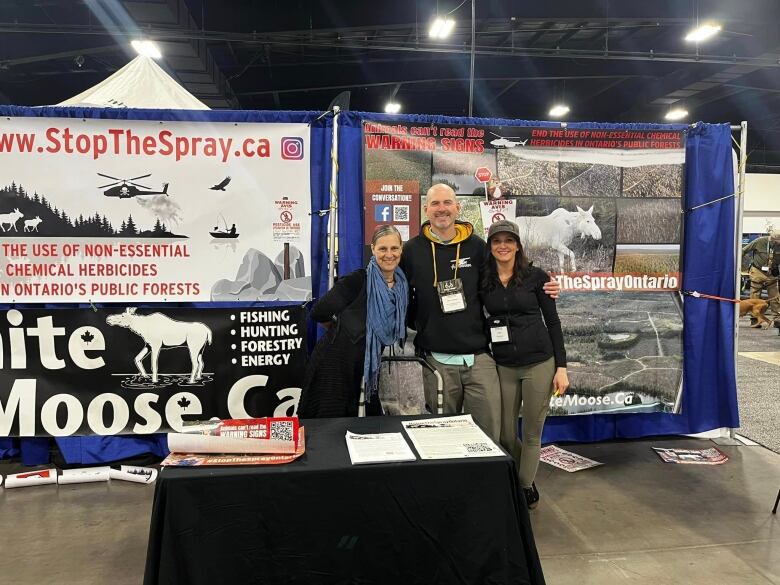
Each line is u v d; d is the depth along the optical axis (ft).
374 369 7.18
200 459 5.05
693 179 10.28
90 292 9.02
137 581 6.40
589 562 6.83
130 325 9.12
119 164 8.92
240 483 4.79
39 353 9.05
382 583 5.02
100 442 9.36
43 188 8.80
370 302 7.14
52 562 6.78
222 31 23.53
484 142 9.71
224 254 9.24
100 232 8.95
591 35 27.53
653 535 7.50
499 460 5.11
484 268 7.65
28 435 9.13
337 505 4.92
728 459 10.14
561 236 9.98
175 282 9.18
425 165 9.55
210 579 4.72
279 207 9.31
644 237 10.21
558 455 10.26
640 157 10.09
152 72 11.27
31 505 8.26
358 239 9.50
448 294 7.30
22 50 24.79
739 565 6.78
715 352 10.61
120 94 10.73
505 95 39.81
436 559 5.05
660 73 32.48
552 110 37.52
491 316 7.73
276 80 32.63
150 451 9.56
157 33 22.40
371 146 9.41
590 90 37.42
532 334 7.66
